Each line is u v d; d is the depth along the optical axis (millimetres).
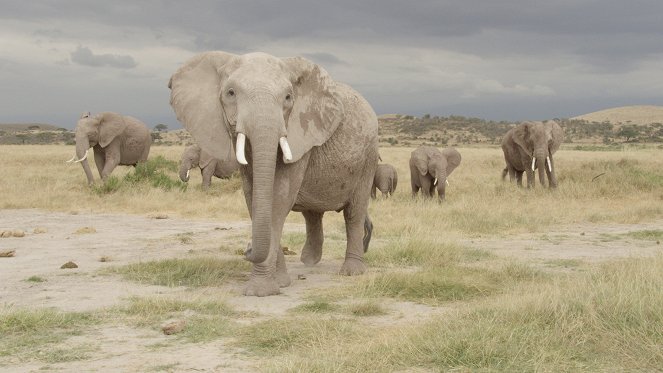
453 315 6691
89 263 10664
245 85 7750
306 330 6348
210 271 9648
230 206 18656
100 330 6633
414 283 8398
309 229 10602
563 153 45406
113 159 24688
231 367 5453
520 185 25938
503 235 14453
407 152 52188
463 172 34000
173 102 8312
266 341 6090
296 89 8273
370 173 9781
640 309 6211
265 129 7555
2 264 10625
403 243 11273
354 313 7262
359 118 9250
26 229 15055
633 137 143500
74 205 19219
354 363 5352
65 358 5715
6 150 51156
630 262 9367
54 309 7469
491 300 7414
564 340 5785
